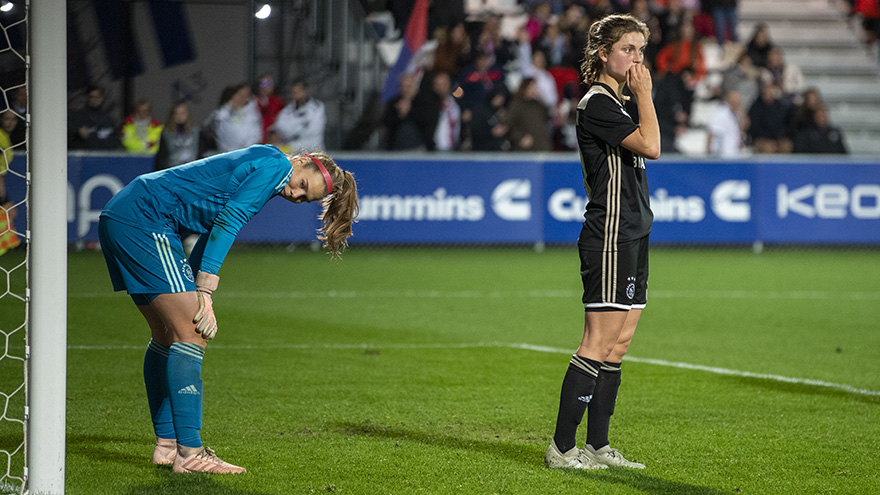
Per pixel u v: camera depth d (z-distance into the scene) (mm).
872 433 15641
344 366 21094
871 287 36719
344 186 13367
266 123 45969
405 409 17125
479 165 47562
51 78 11133
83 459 13633
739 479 13000
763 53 57969
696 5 64875
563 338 25281
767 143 52625
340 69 52219
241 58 51344
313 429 15625
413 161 47156
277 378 19719
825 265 44344
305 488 12367
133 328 25688
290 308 29984
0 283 33062
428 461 13742
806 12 72188
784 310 30734
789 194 49031
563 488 12508
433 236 47438
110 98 46281
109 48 45938
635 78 12617
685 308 31000
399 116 49094
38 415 11305
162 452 13445
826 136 52188
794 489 12570
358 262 43219
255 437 15047
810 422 16391
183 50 51031
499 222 47844
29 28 11109
